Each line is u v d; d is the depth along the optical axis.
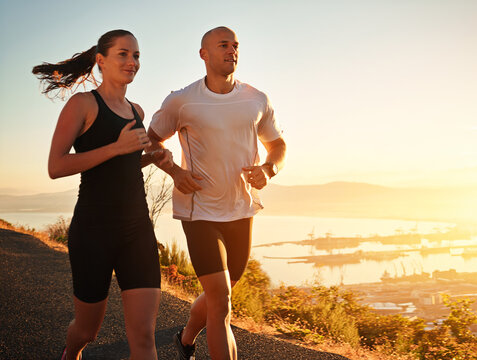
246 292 5.93
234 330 4.02
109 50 2.29
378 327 6.84
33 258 7.07
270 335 4.38
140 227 2.32
